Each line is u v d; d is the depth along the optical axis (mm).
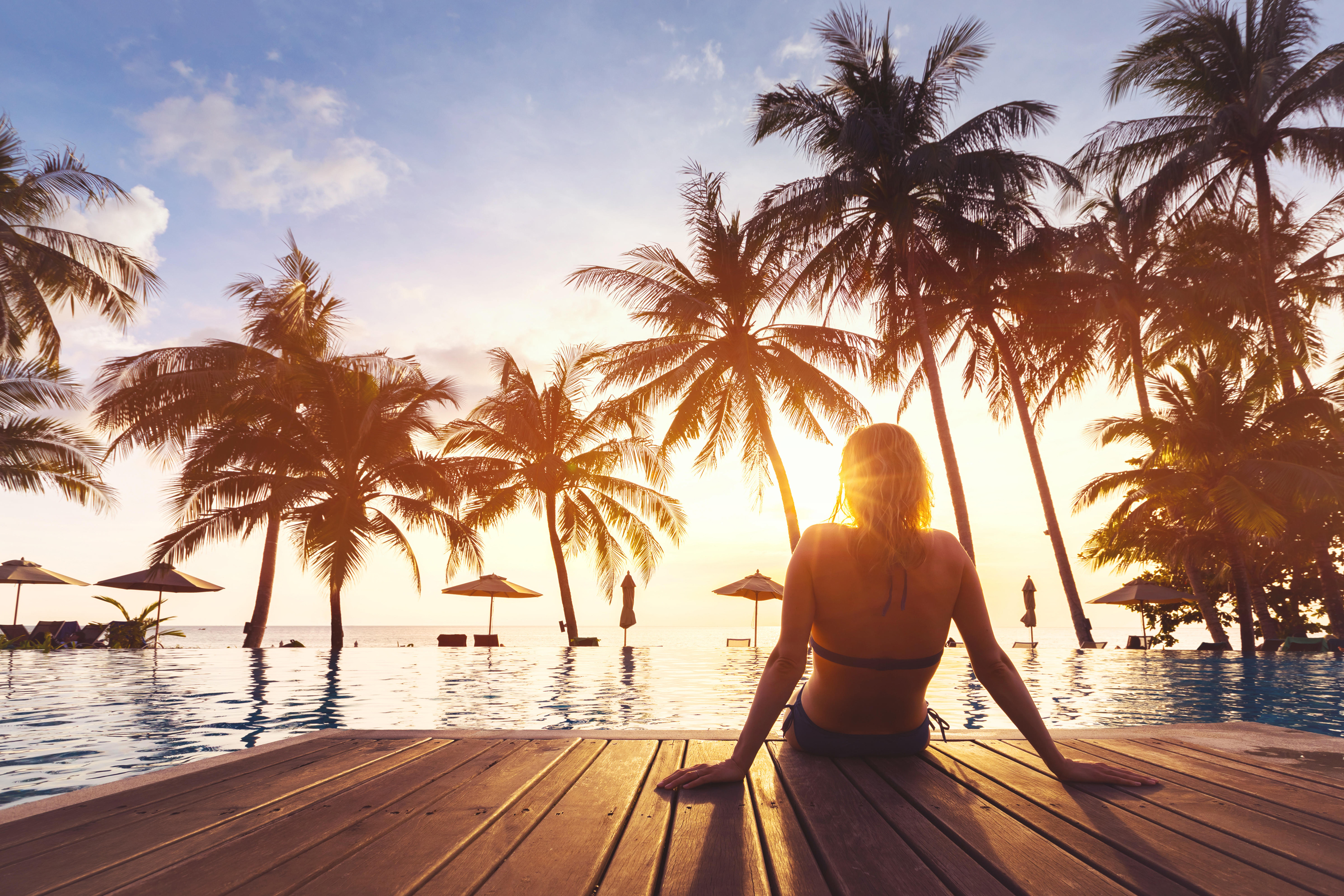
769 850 1771
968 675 11109
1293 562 23078
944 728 2990
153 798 2201
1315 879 1579
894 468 2383
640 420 20844
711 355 19656
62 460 19078
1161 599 24688
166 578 21375
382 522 20797
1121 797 2225
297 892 1486
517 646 23062
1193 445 19328
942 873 1611
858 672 2457
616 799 2215
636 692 9234
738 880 1583
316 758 2789
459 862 1673
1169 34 19734
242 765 2672
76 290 19453
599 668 13391
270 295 20297
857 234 19938
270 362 19906
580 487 24500
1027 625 23859
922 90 18828
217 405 18328
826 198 17891
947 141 17953
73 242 19312
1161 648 25219
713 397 20969
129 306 20188
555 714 7266
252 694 8805
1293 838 1848
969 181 18219
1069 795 2232
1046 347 22328
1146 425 19797
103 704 7785
